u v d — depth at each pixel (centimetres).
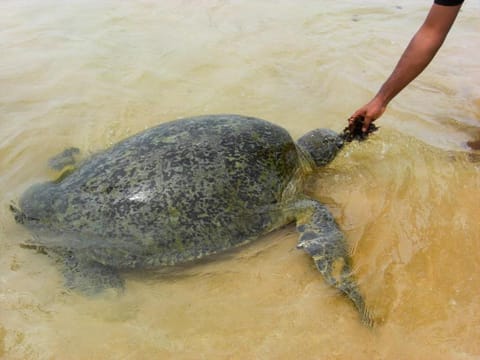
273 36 308
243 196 167
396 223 174
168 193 158
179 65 273
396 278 154
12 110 231
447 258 160
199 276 159
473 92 250
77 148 207
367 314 144
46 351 135
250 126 183
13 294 150
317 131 209
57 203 162
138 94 247
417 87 254
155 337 140
